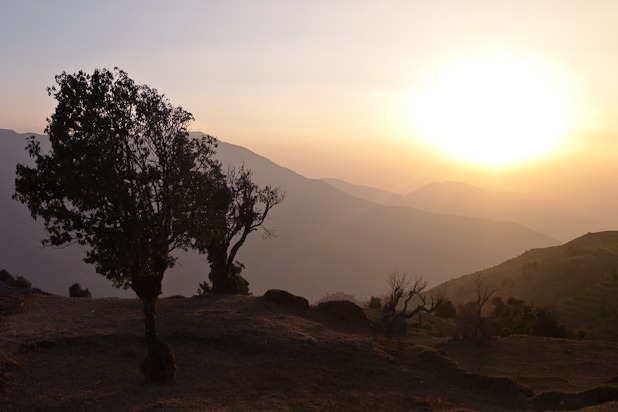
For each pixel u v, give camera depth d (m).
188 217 18.47
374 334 27.86
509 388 19.95
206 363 20.95
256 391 18.31
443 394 19.47
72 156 16.94
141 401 17.06
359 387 19.78
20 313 26.16
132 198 17.22
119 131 17.89
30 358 20.66
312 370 20.64
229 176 33.06
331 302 30.42
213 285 33.53
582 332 38.22
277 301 29.34
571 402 18.17
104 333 23.34
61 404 16.84
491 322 39.22
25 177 17.56
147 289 18.91
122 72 18.27
